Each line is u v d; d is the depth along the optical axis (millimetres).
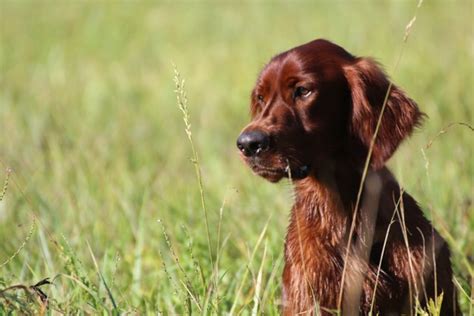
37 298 7766
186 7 31984
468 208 10547
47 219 10984
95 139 16109
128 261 9836
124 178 13031
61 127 16391
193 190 12242
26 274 9352
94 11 31891
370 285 7816
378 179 8008
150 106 19797
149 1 33188
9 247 9984
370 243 7840
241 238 10148
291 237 8172
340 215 7961
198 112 18922
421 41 20719
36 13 32688
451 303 8109
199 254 9641
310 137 7922
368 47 20562
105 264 9219
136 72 23359
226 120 18078
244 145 7723
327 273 7867
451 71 17766
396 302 7875
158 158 15438
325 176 7988
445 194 11281
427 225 8102
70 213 11102
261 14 29328
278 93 8023
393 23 22672
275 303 8141
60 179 12688
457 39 21000
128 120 18453
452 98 16234
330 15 27406
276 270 8648
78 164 13258
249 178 12852
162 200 11672
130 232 10625
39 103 19656
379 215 7922
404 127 7980
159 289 9000
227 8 31328
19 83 22266
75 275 8289
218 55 24172
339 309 7523
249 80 20391
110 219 11109
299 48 8148
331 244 7930
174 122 18312
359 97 8000
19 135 16234
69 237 10430
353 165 8062
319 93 7938
